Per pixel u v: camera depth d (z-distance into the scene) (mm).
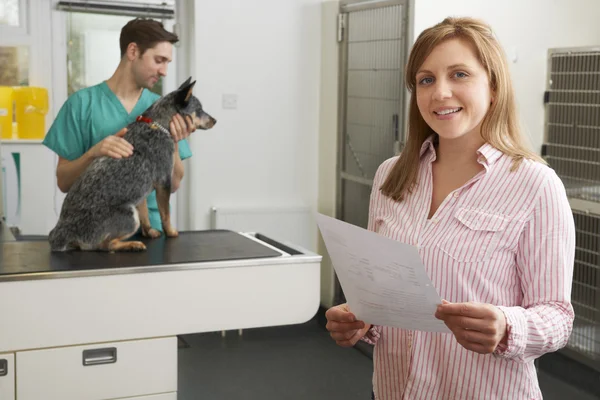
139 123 2445
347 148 4410
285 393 3387
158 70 2547
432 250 1344
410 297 1225
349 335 1474
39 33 4344
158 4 4457
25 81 4359
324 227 1330
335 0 4406
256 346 4051
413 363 1388
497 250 1301
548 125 3719
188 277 2248
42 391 2141
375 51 4023
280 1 4480
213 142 4457
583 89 3463
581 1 3771
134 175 2389
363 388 3465
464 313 1190
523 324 1203
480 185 1342
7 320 2080
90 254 2354
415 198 1443
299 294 2396
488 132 1366
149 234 2641
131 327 2205
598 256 3361
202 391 3393
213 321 2297
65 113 2561
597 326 3383
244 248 2494
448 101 1318
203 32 4355
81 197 2367
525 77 3695
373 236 1202
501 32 3650
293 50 4547
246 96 4488
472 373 1337
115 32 4488
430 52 1353
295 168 4660
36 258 2285
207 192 4488
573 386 3359
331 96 4512
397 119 3832
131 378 2230
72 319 2141
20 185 4363
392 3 3793
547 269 1265
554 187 1289
